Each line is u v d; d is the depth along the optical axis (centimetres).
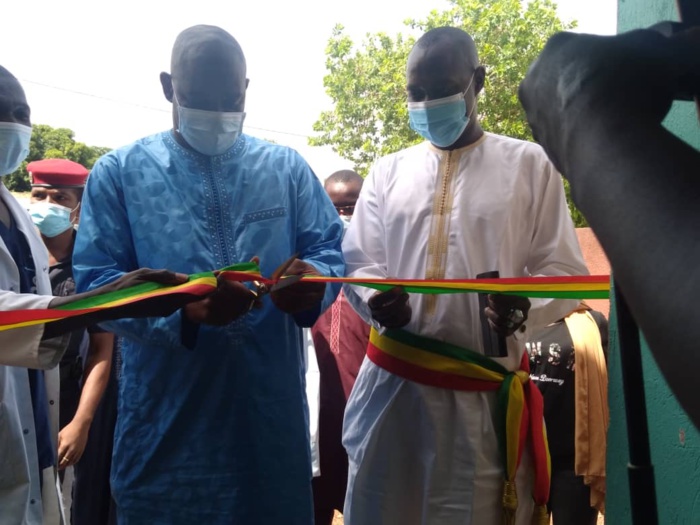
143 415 226
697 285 47
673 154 54
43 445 241
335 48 1301
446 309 237
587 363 328
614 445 153
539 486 240
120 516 232
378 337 250
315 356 360
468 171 247
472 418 235
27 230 247
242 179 237
